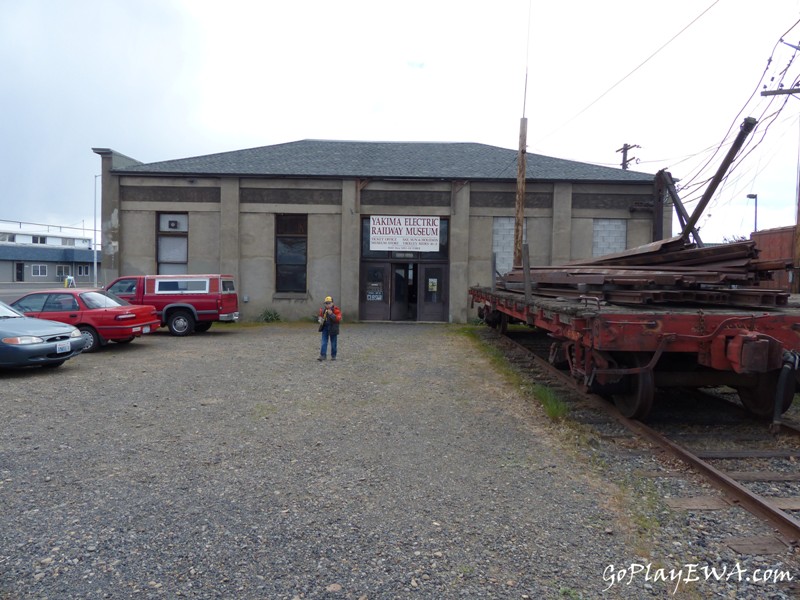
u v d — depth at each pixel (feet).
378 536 13.32
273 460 18.66
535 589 11.15
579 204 68.23
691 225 26.37
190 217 68.69
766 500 15.42
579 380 24.20
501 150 79.61
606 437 21.49
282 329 60.85
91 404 26.03
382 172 69.46
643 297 21.49
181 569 11.74
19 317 36.55
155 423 22.98
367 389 30.04
